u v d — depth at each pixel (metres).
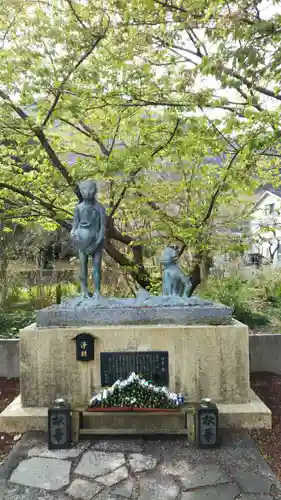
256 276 10.12
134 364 4.67
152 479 3.46
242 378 4.68
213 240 6.11
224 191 5.77
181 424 4.40
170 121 4.96
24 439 4.25
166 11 4.77
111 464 3.72
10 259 11.04
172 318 4.83
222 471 3.58
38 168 7.25
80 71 4.76
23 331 4.70
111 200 6.53
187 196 6.60
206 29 4.15
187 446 4.07
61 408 4.08
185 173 6.67
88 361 4.67
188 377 4.68
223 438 4.22
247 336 4.69
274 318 8.29
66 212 6.61
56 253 12.30
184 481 3.43
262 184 7.07
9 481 3.46
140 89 5.02
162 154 6.35
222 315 4.84
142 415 4.28
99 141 6.49
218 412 4.18
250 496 3.21
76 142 7.14
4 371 6.56
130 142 6.40
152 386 4.34
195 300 5.13
